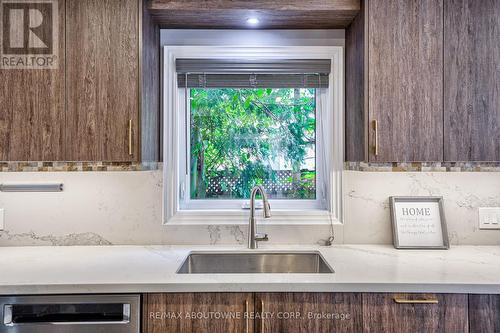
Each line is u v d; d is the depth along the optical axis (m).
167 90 1.99
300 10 1.75
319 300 1.33
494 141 1.65
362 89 1.70
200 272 1.83
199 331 1.32
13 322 1.30
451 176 1.98
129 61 1.65
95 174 1.95
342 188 2.00
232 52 2.01
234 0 1.74
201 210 2.05
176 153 2.01
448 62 1.66
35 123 1.62
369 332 1.33
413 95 1.66
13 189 1.92
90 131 1.64
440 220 1.93
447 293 1.33
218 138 2.10
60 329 1.31
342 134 2.00
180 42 2.01
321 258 1.74
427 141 1.65
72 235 1.95
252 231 1.87
